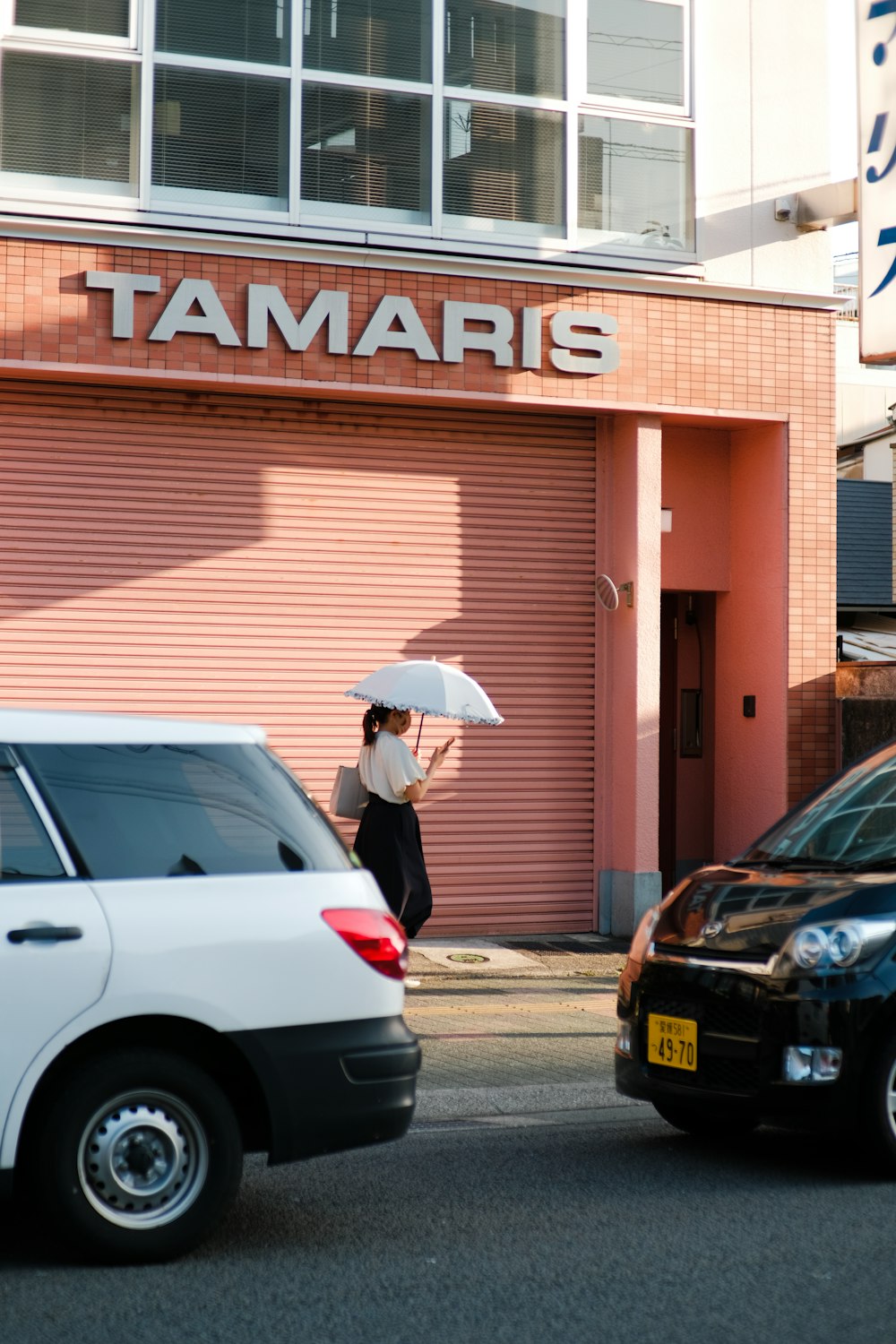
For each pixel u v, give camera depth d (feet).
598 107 42.63
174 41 38.78
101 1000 17.11
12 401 38.22
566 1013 33.14
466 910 42.24
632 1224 19.72
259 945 17.85
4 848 17.33
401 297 39.91
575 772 43.37
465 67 41.39
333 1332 15.81
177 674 39.55
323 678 40.83
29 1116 17.39
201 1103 17.69
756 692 45.03
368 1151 23.63
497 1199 20.97
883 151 40.60
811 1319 16.26
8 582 38.27
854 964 21.27
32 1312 16.29
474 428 42.22
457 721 42.22
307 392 39.81
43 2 37.81
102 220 37.70
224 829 18.33
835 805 25.63
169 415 39.42
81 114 38.01
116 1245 17.42
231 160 39.14
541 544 42.96
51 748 17.93
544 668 43.01
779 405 44.04
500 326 40.86
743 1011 21.59
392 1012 18.62
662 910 23.84
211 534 39.83
